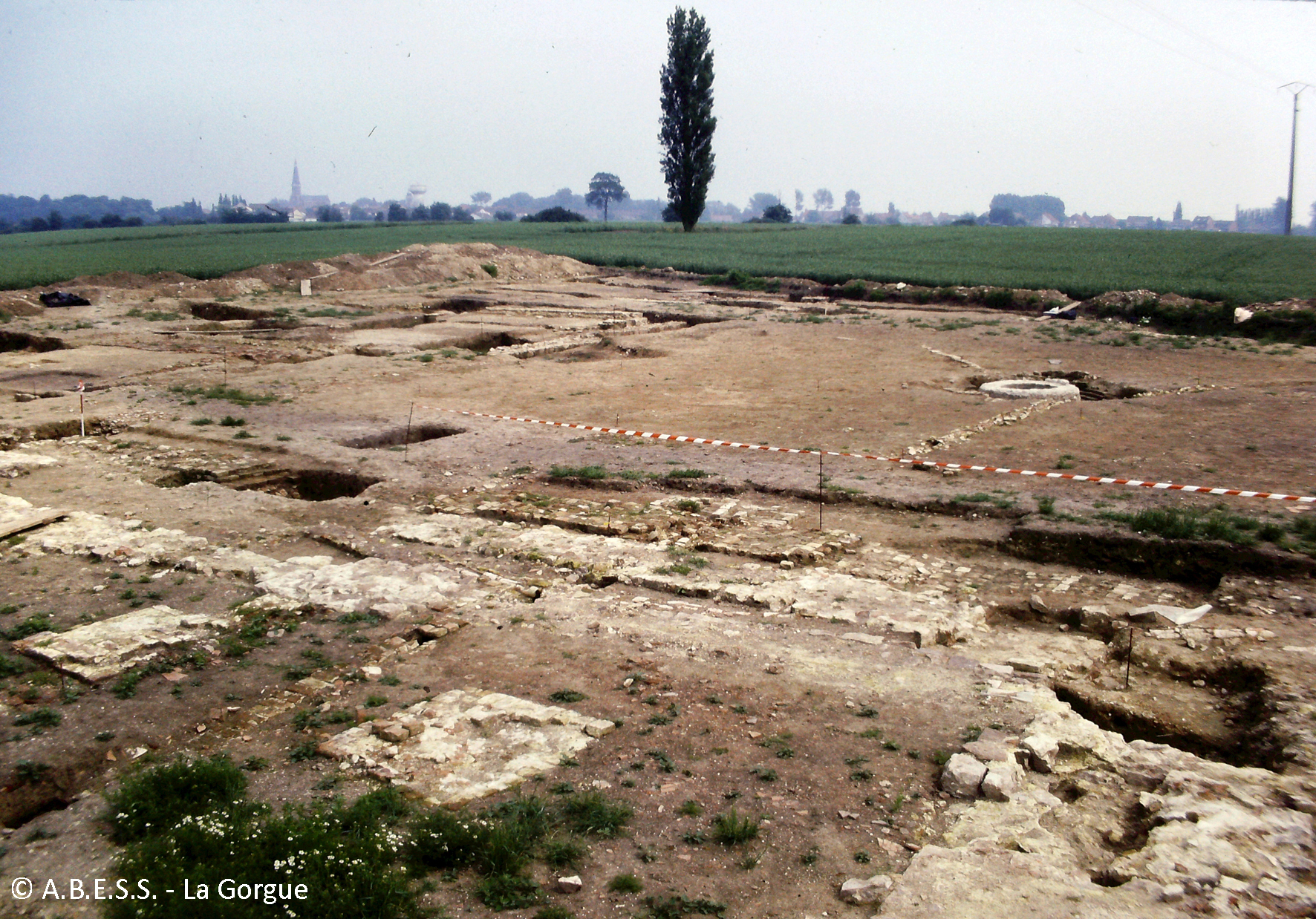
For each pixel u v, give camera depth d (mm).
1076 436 17328
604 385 23188
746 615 9734
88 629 8883
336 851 5508
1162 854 5582
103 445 16766
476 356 27328
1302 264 49000
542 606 9906
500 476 15148
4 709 7504
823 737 7133
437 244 52438
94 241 77125
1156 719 8102
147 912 5059
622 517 12898
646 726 7332
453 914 5223
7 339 29344
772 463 15680
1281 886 5250
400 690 8023
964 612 9828
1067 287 39656
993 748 6824
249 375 23766
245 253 58812
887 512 13352
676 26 82125
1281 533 11203
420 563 11227
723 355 28188
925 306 40938
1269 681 8250
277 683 8164
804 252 63062
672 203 87188
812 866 5602
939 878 5301
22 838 5969
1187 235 77375
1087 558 11547
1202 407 19562
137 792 6180
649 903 5258
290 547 11836
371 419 18969
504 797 6371
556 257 55469
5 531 11461
